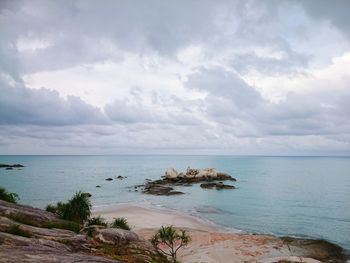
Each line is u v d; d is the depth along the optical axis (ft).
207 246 84.02
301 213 156.46
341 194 225.76
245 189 248.11
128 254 40.19
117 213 135.54
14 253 23.07
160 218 128.26
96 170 479.82
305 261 70.59
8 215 45.01
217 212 153.99
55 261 21.79
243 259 75.15
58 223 50.14
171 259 53.78
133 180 317.22
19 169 481.46
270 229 123.24
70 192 217.97
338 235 115.96
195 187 255.50
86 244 38.91
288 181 317.83
